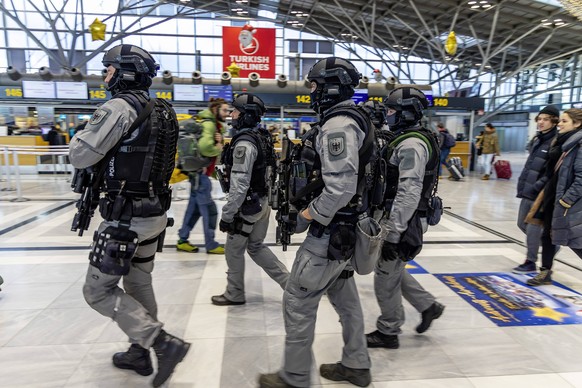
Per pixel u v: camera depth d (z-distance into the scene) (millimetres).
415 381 2021
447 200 7664
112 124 1628
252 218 2740
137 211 1720
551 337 2479
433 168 2148
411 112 2188
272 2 16562
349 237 1659
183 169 3873
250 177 2584
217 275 3480
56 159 10609
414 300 2404
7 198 7062
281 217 1875
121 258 1703
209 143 3775
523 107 23625
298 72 14156
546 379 2049
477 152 12133
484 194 8391
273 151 2855
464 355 2266
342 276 1922
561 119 3092
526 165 3641
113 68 1793
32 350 2234
